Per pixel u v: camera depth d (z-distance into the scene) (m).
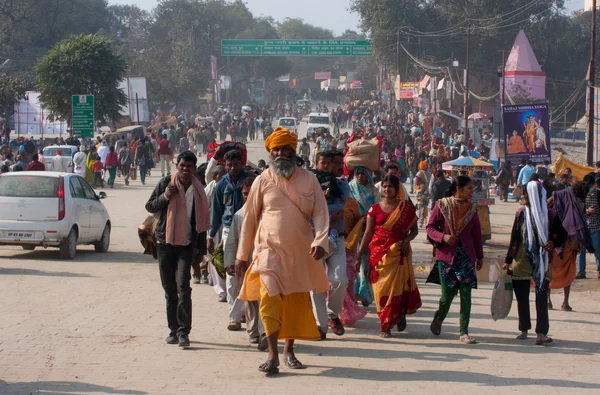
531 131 26.33
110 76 44.31
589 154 29.69
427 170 29.31
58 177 14.88
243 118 59.41
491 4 68.19
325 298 8.40
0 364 7.19
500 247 18.30
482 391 6.45
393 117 63.00
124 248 17.02
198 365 7.23
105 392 6.32
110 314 9.61
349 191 8.76
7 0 77.25
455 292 8.66
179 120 62.59
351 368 7.19
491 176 33.16
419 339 8.57
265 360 7.48
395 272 8.55
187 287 7.94
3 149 28.91
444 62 68.50
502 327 9.37
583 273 14.07
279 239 6.96
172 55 77.31
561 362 7.56
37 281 12.19
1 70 67.50
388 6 68.38
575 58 70.56
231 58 105.88
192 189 7.94
